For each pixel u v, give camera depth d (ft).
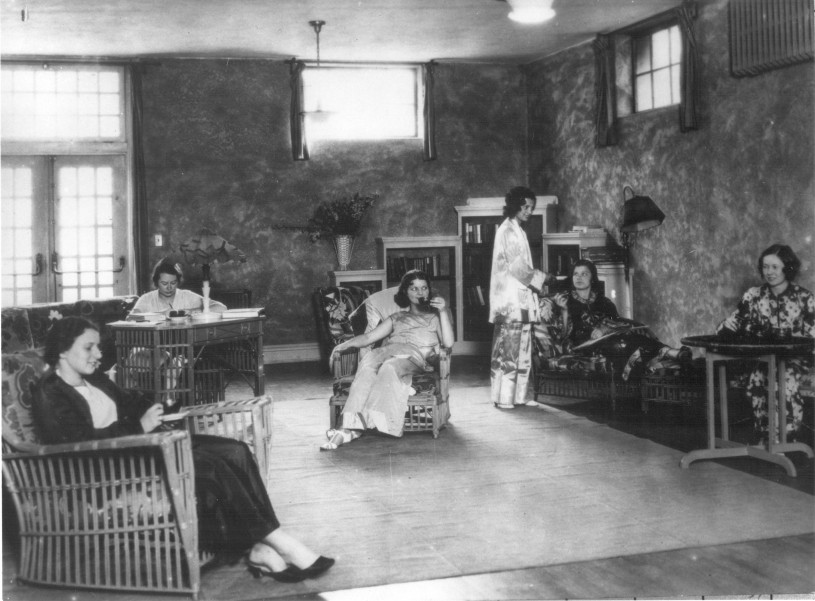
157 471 10.22
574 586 10.02
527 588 9.98
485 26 26.53
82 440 10.11
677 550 11.10
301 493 14.01
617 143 27.68
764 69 20.72
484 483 14.40
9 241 28.78
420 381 17.88
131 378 17.57
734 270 22.47
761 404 16.89
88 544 10.00
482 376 26.73
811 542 11.31
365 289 30.48
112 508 9.91
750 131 21.59
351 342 18.38
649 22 25.61
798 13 19.24
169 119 29.86
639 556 10.92
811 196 19.62
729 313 22.80
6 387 10.34
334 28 26.14
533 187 33.37
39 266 29.01
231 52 29.30
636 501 13.24
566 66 30.55
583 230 27.89
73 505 10.02
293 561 10.37
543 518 12.51
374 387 17.53
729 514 12.52
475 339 32.07
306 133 31.12
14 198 28.81
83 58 28.91
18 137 28.76
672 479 14.43
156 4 22.77
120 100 29.60
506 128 33.42
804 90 19.71
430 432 18.38
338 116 31.73
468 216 31.89
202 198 30.27
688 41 23.38
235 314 19.40
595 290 21.63
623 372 19.97
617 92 27.78
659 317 25.77
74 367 10.59
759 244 21.49
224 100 30.37
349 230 30.71
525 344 21.04
